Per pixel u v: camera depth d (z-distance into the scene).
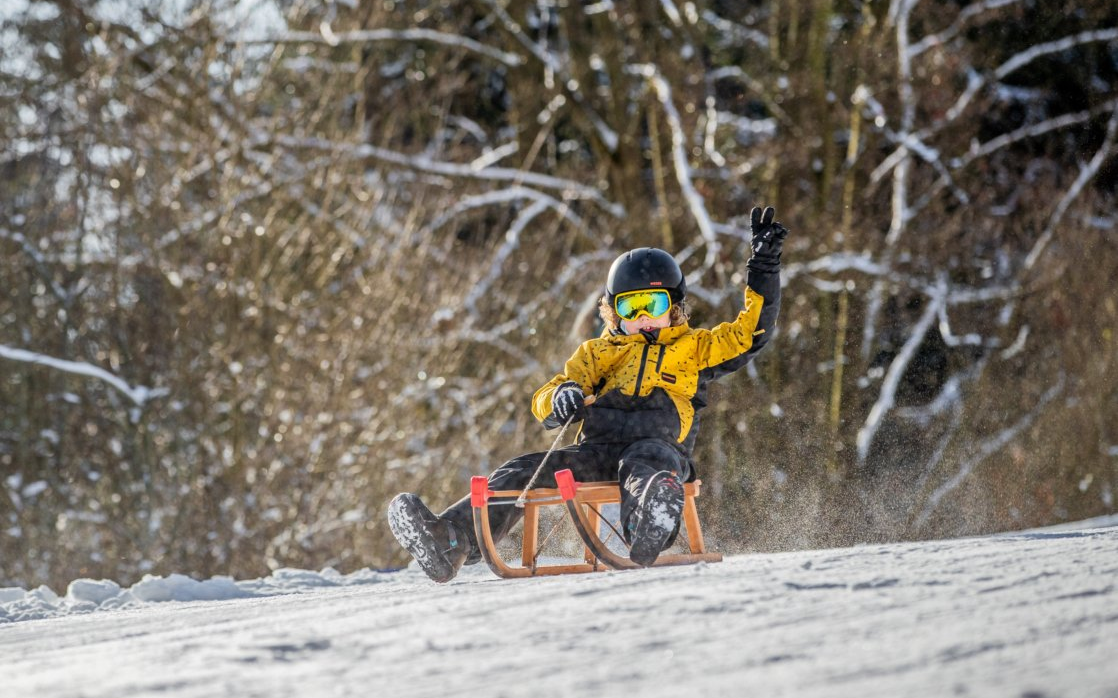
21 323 50.44
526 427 53.62
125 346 50.09
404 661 7.45
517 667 6.99
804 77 62.59
